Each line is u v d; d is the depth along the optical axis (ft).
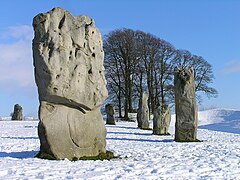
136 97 173.47
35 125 108.06
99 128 39.91
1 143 55.11
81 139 38.01
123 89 172.14
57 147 36.50
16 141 58.59
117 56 172.96
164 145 55.57
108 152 40.86
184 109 64.59
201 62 182.80
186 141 63.77
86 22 39.83
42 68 35.81
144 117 107.76
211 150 49.19
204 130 109.09
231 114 191.31
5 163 33.14
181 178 29.14
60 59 36.40
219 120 183.11
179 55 177.37
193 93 64.69
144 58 174.50
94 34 40.32
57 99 36.73
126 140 64.95
